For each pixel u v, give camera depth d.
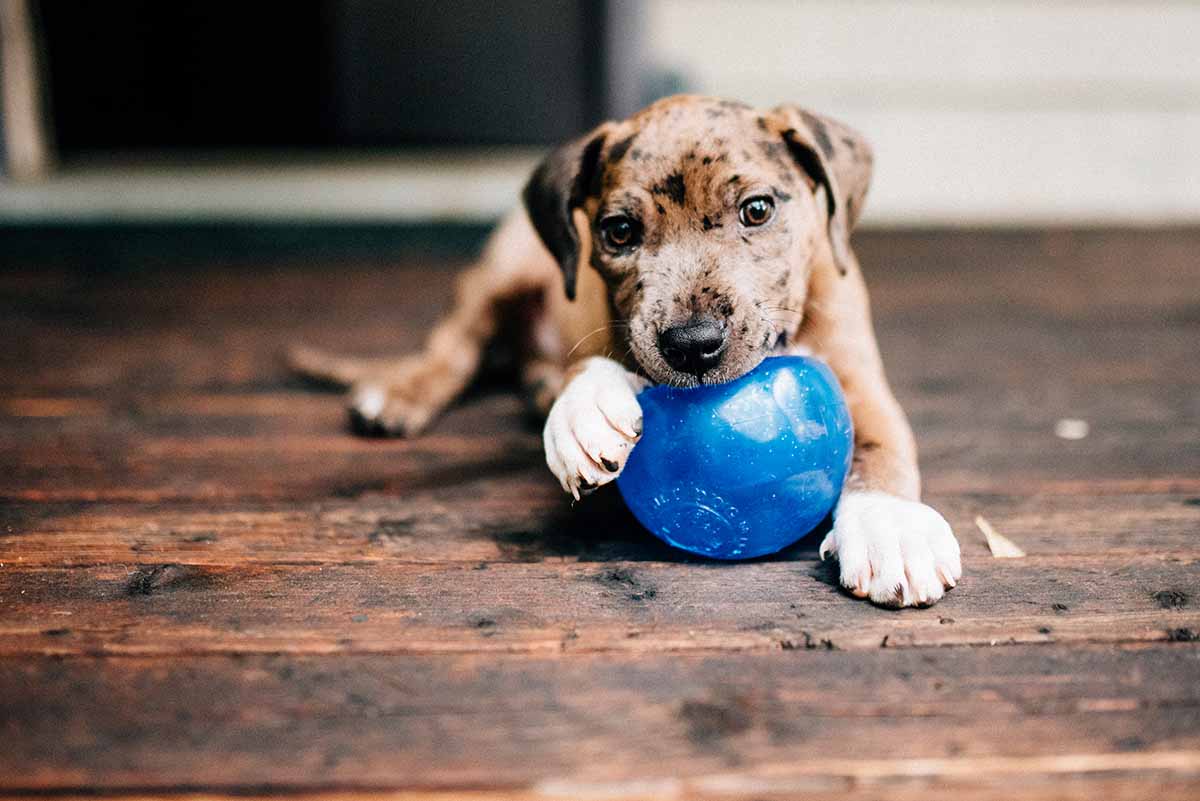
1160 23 2.03
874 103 2.04
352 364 1.02
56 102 2.39
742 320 0.69
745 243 0.72
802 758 0.56
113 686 0.61
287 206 1.90
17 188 1.88
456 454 0.89
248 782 0.55
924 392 1.02
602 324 0.80
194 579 0.70
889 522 0.67
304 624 0.65
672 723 0.58
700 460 0.67
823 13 1.99
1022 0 2.00
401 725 0.58
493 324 0.99
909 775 0.55
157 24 2.34
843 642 0.63
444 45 2.19
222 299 1.39
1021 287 1.46
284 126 2.36
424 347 1.16
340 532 0.76
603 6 2.01
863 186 0.78
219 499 0.81
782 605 0.66
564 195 0.77
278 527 0.76
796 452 0.66
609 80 2.03
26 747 0.57
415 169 2.06
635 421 0.67
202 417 0.97
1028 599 0.67
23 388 1.04
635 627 0.64
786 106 0.77
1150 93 2.06
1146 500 0.79
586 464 0.67
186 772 0.56
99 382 1.05
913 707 0.59
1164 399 1.00
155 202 1.89
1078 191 2.09
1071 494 0.80
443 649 0.63
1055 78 2.05
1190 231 1.88
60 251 1.68
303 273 1.56
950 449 0.89
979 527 0.75
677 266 0.70
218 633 0.65
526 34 2.15
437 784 0.55
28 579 0.70
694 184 0.71
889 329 1.23
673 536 0.70
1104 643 0.63
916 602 0.65
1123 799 0.54
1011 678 0.60
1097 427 0.93
